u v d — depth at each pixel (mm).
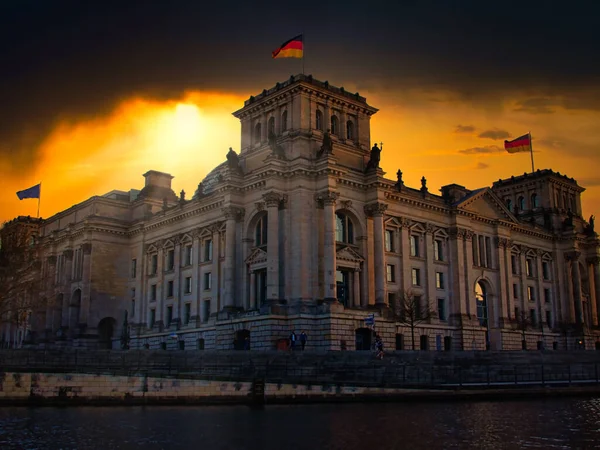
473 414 48531
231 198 98688
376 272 96438
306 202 92000
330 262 89062
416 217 108438
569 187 152500
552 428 40719
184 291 113688
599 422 43531
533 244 134625
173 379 59219
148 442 36250
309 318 87375
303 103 97438
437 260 111125
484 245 119812
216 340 95812
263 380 59656
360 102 104688
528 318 126312
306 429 40906
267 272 90625
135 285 126625
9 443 36094
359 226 97188
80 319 124688
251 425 43031
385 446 34375
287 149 95438
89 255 125625
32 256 117938
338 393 60750
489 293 119625
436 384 65125
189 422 44781
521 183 150000
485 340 113188
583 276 144375
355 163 101562
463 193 119188
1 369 57875
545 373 72312
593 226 146875
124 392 58375
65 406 56500
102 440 37000
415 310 98312
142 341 119938
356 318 89188
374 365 68250
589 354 84250
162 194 135000
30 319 137875
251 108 105000
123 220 132000
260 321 88250
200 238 110812
